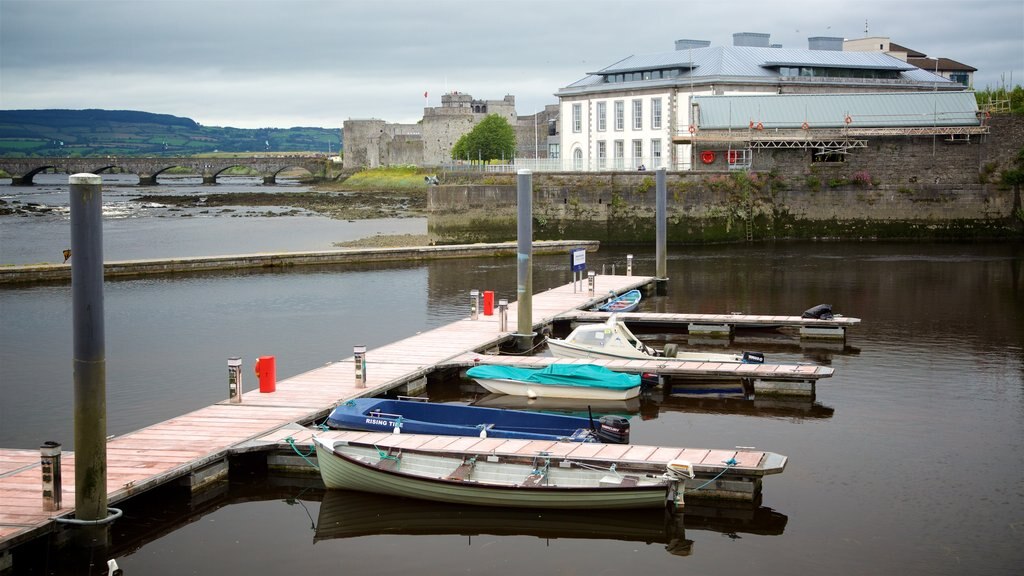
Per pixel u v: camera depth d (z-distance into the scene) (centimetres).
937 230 8512
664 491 2442
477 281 6650
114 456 2642
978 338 4553
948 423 3250
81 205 2186
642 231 8719
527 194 4284
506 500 2502
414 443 2722
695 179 8588
